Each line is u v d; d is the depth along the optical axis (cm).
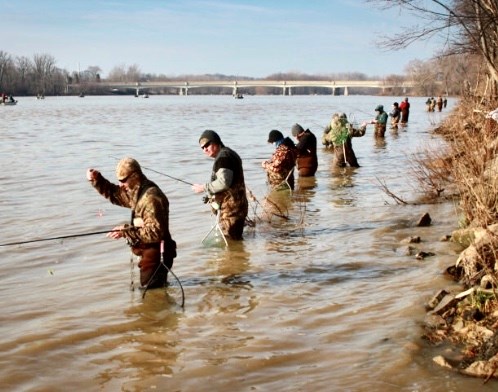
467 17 1502
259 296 633
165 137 2825
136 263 759
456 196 1116
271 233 906
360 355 486
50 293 650
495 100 1688
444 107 6006
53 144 2434
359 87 12838
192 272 719
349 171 1594
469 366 452
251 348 508
